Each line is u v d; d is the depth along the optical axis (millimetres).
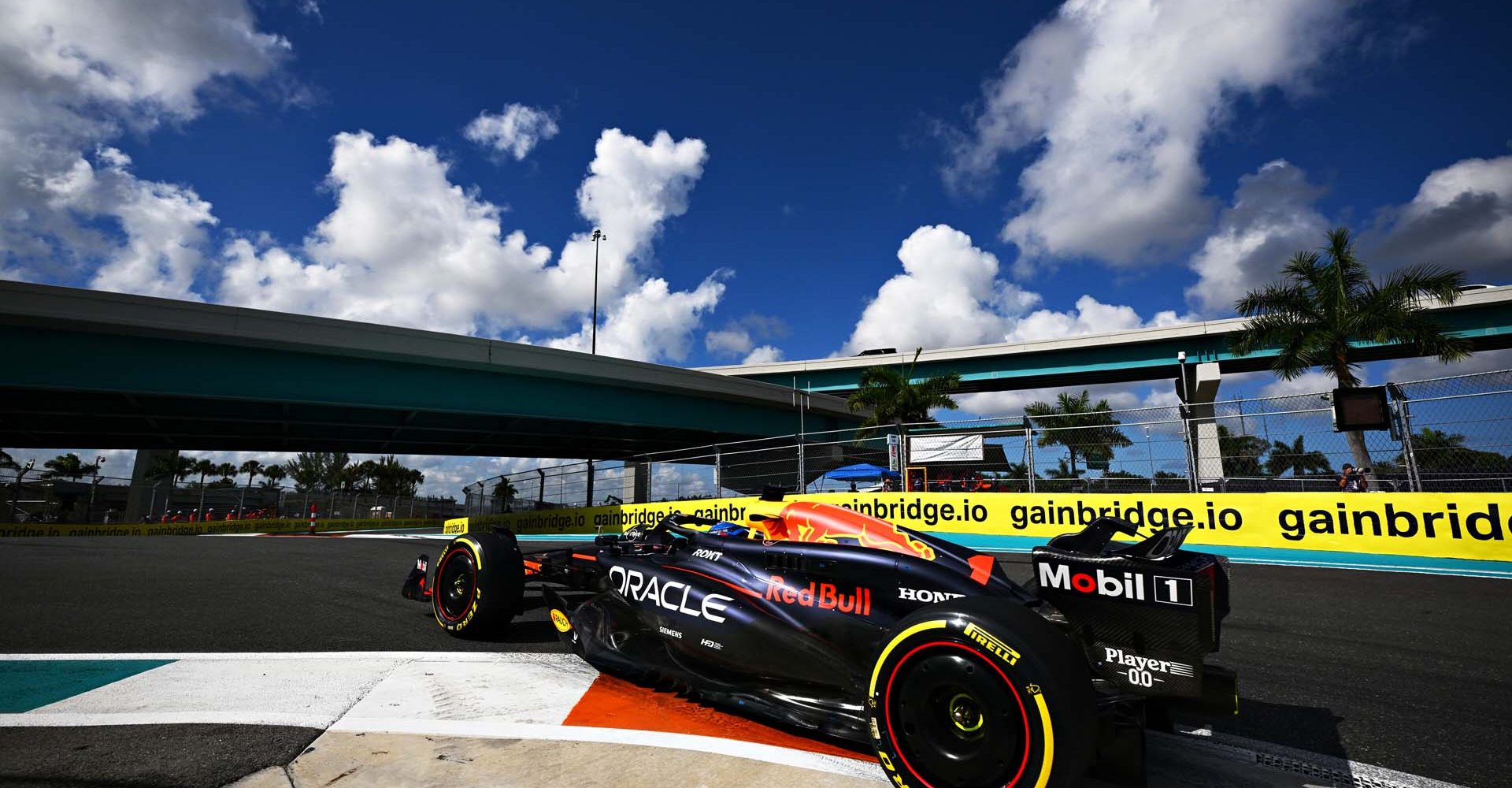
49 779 2172
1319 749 2697
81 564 8172
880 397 25469
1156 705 2430
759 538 3984
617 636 3490
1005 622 2020
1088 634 2424
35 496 28359
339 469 67062
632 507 15117
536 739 2592
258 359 20062
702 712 2932
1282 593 6250
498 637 4375
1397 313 16234
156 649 3961
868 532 3479
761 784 2238
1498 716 3074
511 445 33875
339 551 10828
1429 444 8391
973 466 12164
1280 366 17484
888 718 2191
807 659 2785
